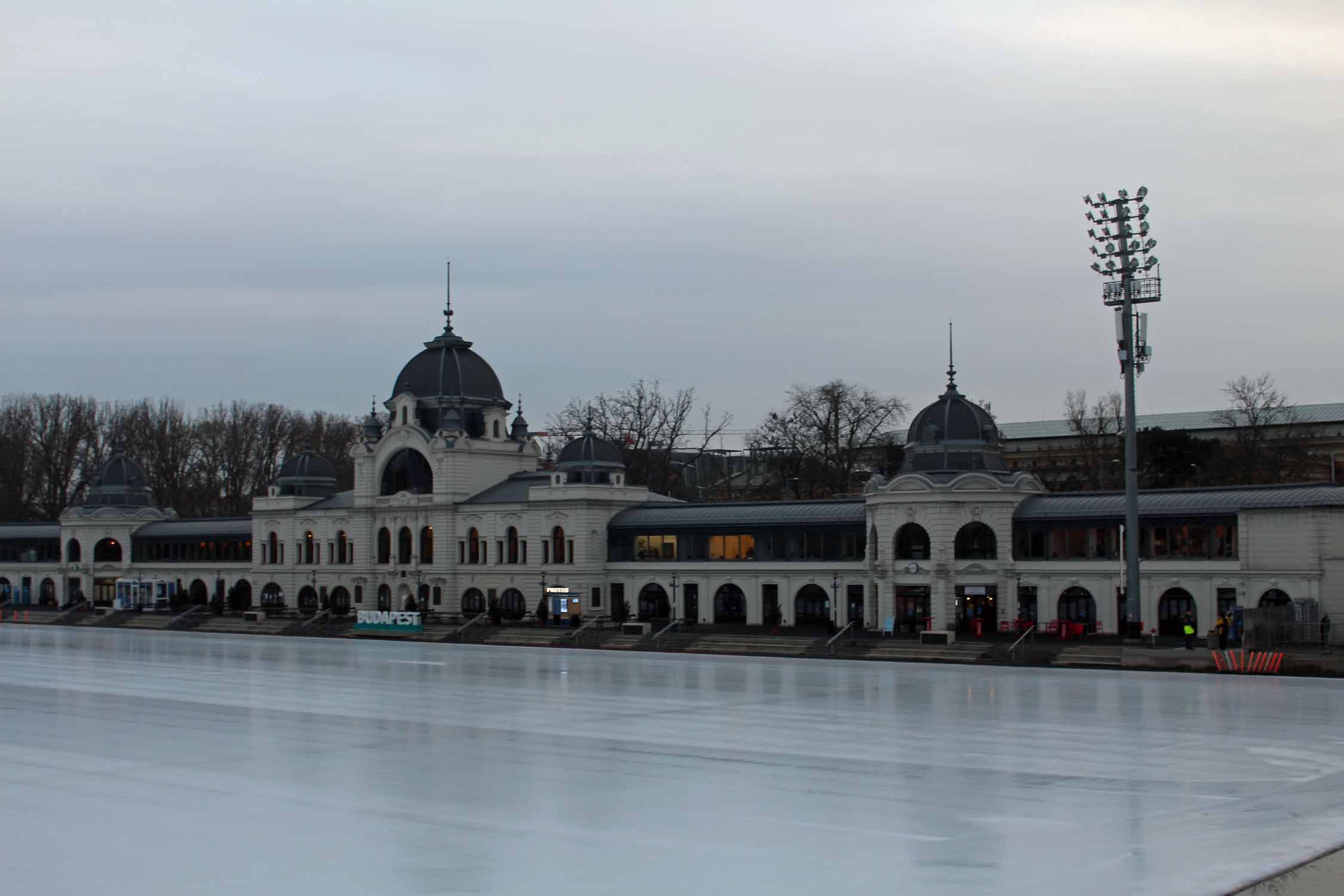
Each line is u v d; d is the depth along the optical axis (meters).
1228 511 104.88
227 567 176.38
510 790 48.78
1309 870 35.97
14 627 167.88
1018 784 48.59
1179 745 56.81
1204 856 37.59
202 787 50.12
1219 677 85.81
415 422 155.12
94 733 64.81
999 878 35.56
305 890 35.72
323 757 56.81
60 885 36.66
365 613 143.75
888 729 63.06
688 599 135.25
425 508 153.12
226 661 108.50
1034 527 115.19
